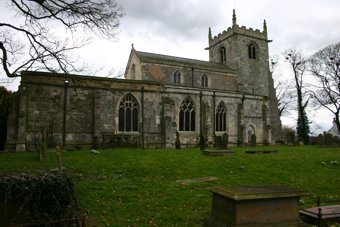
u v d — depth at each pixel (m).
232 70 45.44
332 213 8.13
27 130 25.42
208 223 7.93
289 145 37.03
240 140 36.75
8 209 7.21
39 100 26.17
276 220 7.34
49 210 7.44
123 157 18.42
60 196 7.63
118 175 14.36
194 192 11.64
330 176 15.31
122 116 29.86
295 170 16.56
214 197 8.01
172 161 17.77
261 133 39.84
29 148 25.22
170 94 33.12
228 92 37.41
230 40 48.38
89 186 11.83
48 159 17.12
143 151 22.00
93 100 28.25
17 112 24.98
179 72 40.62
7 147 24.03
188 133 34.03
